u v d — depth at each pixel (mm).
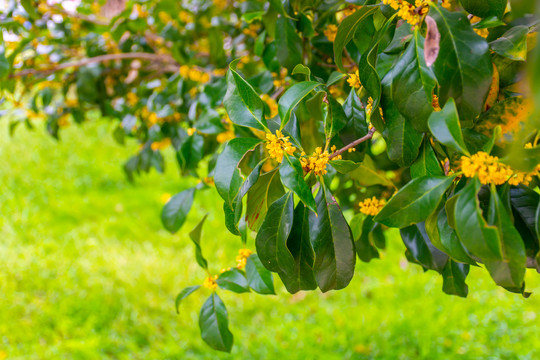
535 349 1988
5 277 2775
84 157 4609
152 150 1648
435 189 899
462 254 926
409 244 1044
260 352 2133
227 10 1645
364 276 2674
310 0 1125
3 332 2312
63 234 3314
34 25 1553
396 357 2043
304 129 1160
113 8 1761
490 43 950
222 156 939
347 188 1292
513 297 2334
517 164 859
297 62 1133
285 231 963
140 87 1649
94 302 2543
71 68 1917
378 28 994
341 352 2111
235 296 2564
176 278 2775
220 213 3383
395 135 958
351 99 1011
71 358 2137
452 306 2307
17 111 1805
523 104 938
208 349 2168
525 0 852
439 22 899
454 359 2000
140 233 3277
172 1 1521
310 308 2455
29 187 4078
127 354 2174
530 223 947
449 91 899
